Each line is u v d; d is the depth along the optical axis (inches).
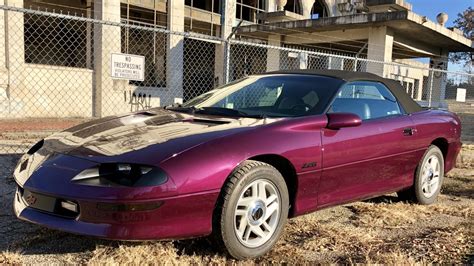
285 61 803.4
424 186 206.8
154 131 142.6
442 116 219.0
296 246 149.9
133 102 682.2
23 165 144.6
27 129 449.4
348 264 136.3
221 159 129.2
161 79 746.8
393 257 139.0
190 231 125.5
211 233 131.0
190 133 137.8
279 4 961.5
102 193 119.4
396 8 696.4
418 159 199.6
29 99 582.9
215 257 134.3
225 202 129.0
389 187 187.3
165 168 122.0
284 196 144.6
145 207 119.0
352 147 163.9
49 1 696.4
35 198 130.3
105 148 132.4
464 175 286.8
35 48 695.1
